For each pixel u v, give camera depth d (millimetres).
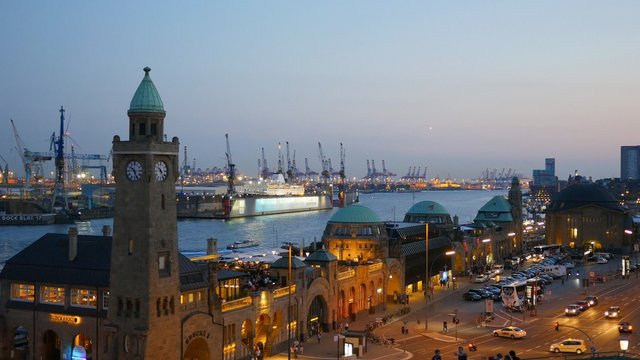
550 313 149500
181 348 94375
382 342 120312
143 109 91312
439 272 199000
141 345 89750
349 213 174875
